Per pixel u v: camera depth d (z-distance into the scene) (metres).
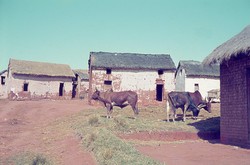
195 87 46.25
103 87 36.66
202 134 16.03
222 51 13.37
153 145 12.90
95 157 10.30
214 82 46.81
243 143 12.67
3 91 51.19
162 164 8.23
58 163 11.18
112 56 39.72
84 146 12.43
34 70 47.47
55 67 51.16
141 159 8.66
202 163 8.84
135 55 41.03
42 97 47.22
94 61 37.38
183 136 15.70
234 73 13.57
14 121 23.73
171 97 19.81
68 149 12.95
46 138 16.23
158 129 15.68
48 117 25.28
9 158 12.66
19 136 17.77
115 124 15.73
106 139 12.20
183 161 9.16
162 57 41.41
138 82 38.00
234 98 13.48
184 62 48.34
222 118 14.36
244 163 8.80
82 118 20.59
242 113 12.85
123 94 19.73
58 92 48.72
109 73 37.66
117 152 9.77
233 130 13.46
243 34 13.47
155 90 38.34
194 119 21.19
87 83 57.75
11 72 45.56
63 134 16.67
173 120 19.58
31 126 21.84
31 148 14.29
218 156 10.11
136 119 18.70
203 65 14.61
